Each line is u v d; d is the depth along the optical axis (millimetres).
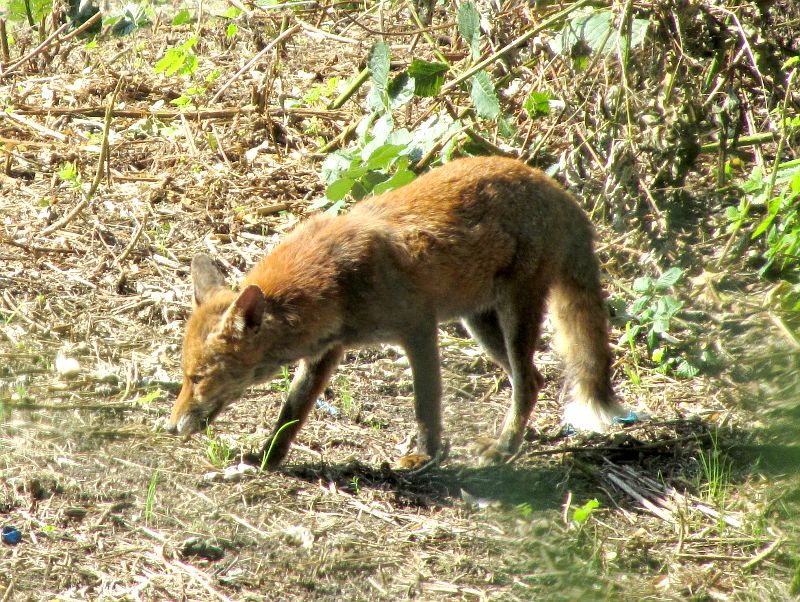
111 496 8266
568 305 10469
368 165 12320
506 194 9914
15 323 11250
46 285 12039
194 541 7688
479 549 7992
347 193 12758
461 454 9797
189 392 8984
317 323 9062
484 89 13070
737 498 8953
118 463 8781
